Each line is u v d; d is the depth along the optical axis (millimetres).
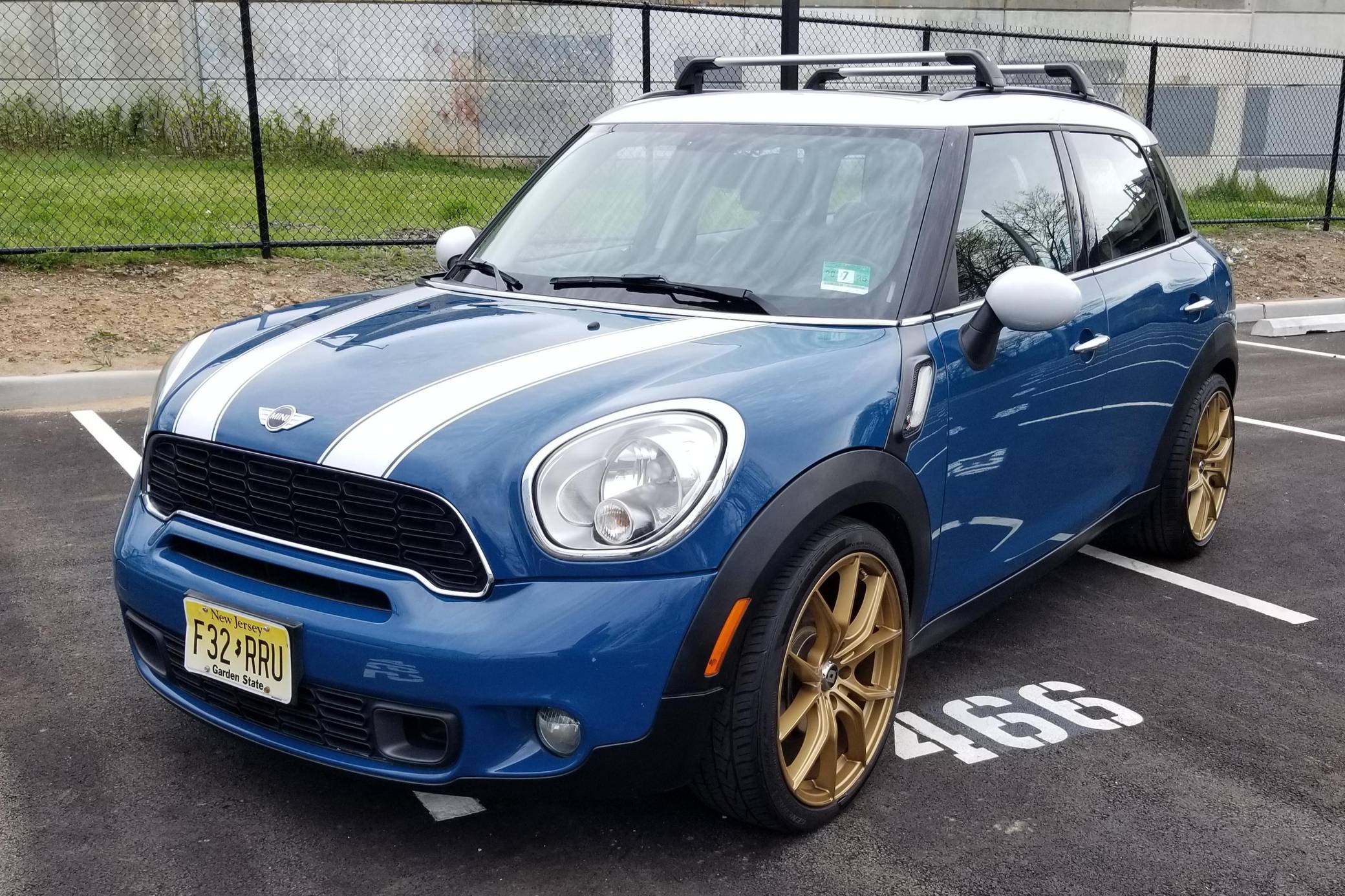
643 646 2305
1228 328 4594
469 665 2268
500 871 2594
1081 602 4293
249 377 2766
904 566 2971
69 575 4152
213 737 3125
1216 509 4805
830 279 3039
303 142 14312
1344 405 7387
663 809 2842
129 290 7938
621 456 2348
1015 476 3330
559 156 3842
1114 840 2787
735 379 2572
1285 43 18578
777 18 9648
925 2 17109
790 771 2641
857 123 3377
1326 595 4402
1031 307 2889
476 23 15633
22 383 6266
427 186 12906
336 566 2424
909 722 3346
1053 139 3752
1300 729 3371
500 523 2309
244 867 2588
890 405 2752
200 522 2662
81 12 14945
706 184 3369
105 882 2520
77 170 12445
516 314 3037
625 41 15953
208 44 15172
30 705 3270
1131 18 18047
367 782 2932
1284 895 2602
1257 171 18188
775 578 2463
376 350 2799
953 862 2680
